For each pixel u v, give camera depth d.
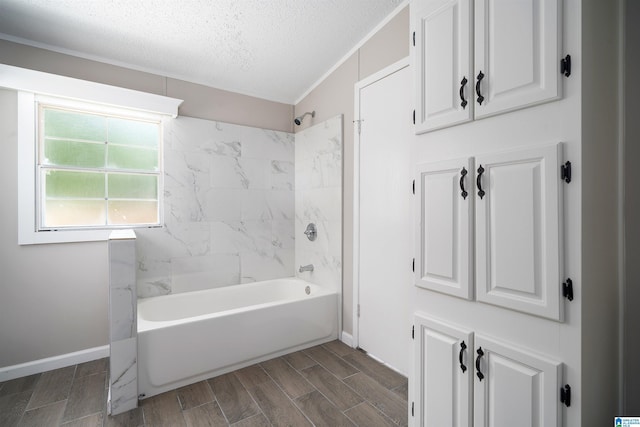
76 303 2.22
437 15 1.19
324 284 2.81
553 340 0.90
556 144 0.87
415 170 1.30
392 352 2.16
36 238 2.08
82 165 2.29
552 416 0.89
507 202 0.99
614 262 1.01
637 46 1.05
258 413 1.68
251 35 2.18
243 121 2.96
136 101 2.32
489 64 1.03
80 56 2.22
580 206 0.84
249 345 2.18
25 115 2.04
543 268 0.91
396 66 2.07
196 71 2.57
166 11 1.88
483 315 1.07
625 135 1.04
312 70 2.70
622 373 1.03
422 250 1.27
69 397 1.82
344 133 2.58
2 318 2.00
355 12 2.04
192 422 1.61
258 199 3.02
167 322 1.92
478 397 1.07
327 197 2.76
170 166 2.57
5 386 1.93
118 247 1.67
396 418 1.65
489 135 1.04
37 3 1.75
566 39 0.86
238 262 2.91
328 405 1.76
